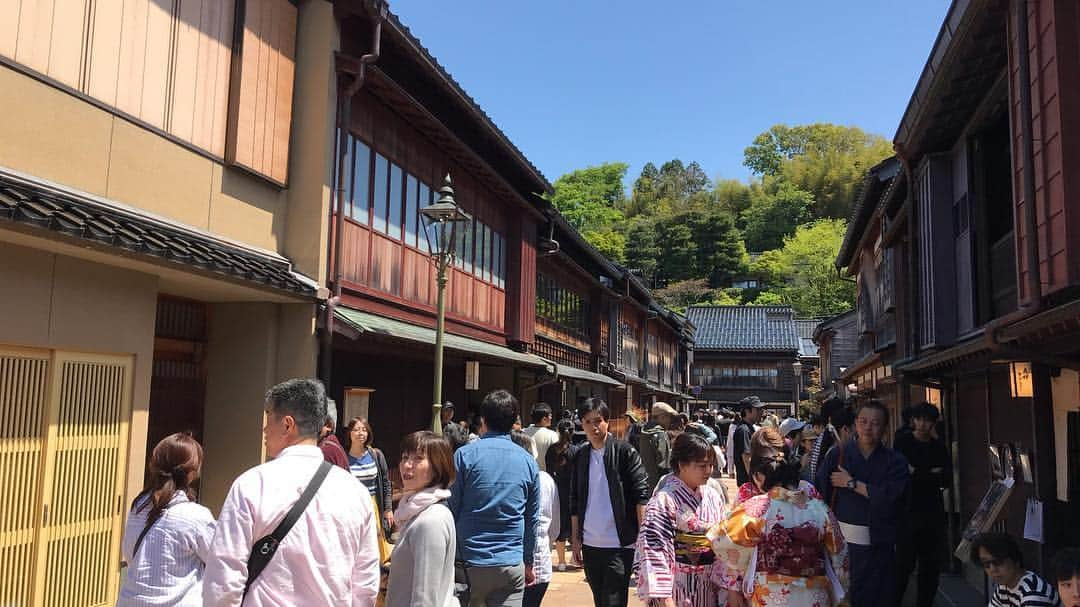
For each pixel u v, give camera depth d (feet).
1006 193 28.89
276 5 28.40
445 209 29.81
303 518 8.87
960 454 31.63
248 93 26.71
